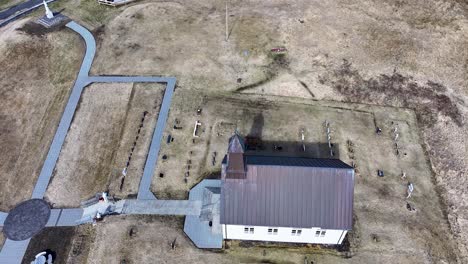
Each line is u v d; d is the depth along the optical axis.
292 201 33.19
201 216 37.38
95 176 40.88
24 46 54.53
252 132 44.56
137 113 46.44
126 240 35.97
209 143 43.53
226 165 33.09
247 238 36.03
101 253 35.19
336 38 55.34
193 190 39.66
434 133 45.41
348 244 35.91
